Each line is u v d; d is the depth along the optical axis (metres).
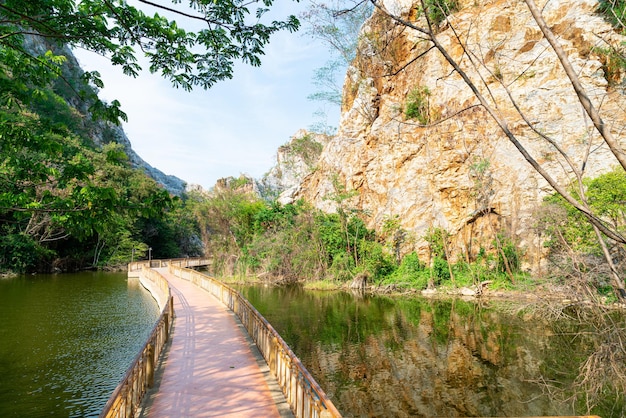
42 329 15.70
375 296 24.78
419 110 29.59
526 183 24.55
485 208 26.27
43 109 42.69
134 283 31.27
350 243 31.27
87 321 17.20
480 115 25.19
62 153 7.17
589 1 22.47
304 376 4.96
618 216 17.06
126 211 6.76
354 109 36.53
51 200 6.49
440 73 28.08
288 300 23.31
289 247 33.41
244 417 5.55
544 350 12.45
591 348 12.21
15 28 6.58
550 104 23.92
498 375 10.66
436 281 25.92
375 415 8.60
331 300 23.25
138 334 14.95
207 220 48.00
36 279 33.62
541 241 22.78
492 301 21.17
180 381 7.14
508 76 24.75
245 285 31.52
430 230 28.30
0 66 6.66
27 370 10.94
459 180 27.73
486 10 15.61
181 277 29.47
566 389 9.20
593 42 21.72
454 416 8.49
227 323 12.66
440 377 10.65
